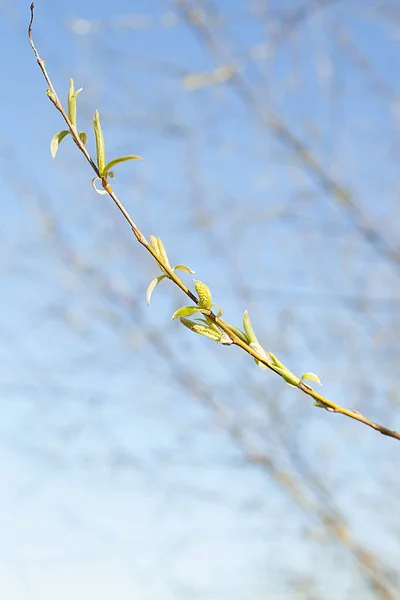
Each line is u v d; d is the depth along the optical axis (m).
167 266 1.17
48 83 1.16
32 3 1.17
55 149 1.16
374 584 4.54
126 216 1.17
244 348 1.24
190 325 1.21
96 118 1.15
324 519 4.70
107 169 1.15
